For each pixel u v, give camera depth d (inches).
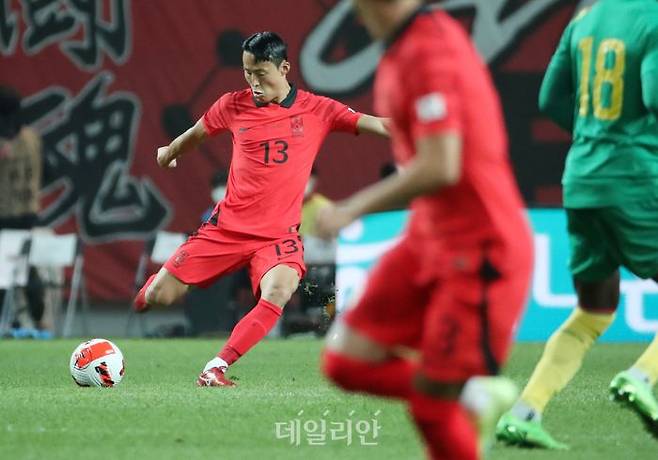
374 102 2237.9
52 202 2258.9
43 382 1222.9
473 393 500.1
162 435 812.6
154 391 1104.8
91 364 1155.3
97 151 2263.8
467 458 542.6
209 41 2263.8
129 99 2265.0
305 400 1012.5
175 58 2262.6
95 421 879.1
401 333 558.3
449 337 525.3
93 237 2252.7
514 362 1547.7
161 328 2188.7
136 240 2251.5
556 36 2225.6
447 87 509.4
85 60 2272.4
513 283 528.1
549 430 851.4
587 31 807.7
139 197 2255.2
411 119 520.7
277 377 1285.7
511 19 2228.1
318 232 514.6
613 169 790.5
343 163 2246.6
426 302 549.3
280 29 2251.5
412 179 505.4
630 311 1940.2
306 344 1932.8
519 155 2237.9
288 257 1171.9
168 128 2265.0
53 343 1961.1
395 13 530.0
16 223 2169.0
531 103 2231.8
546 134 2233.0
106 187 2260.1
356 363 561.0
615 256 808.3
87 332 2218.3
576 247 820.0
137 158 2262.6
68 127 2269.9
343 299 1974.7
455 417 539.2
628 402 800.9
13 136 2177.7
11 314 2231.8
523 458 728.3
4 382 1222.9
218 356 1173.1
